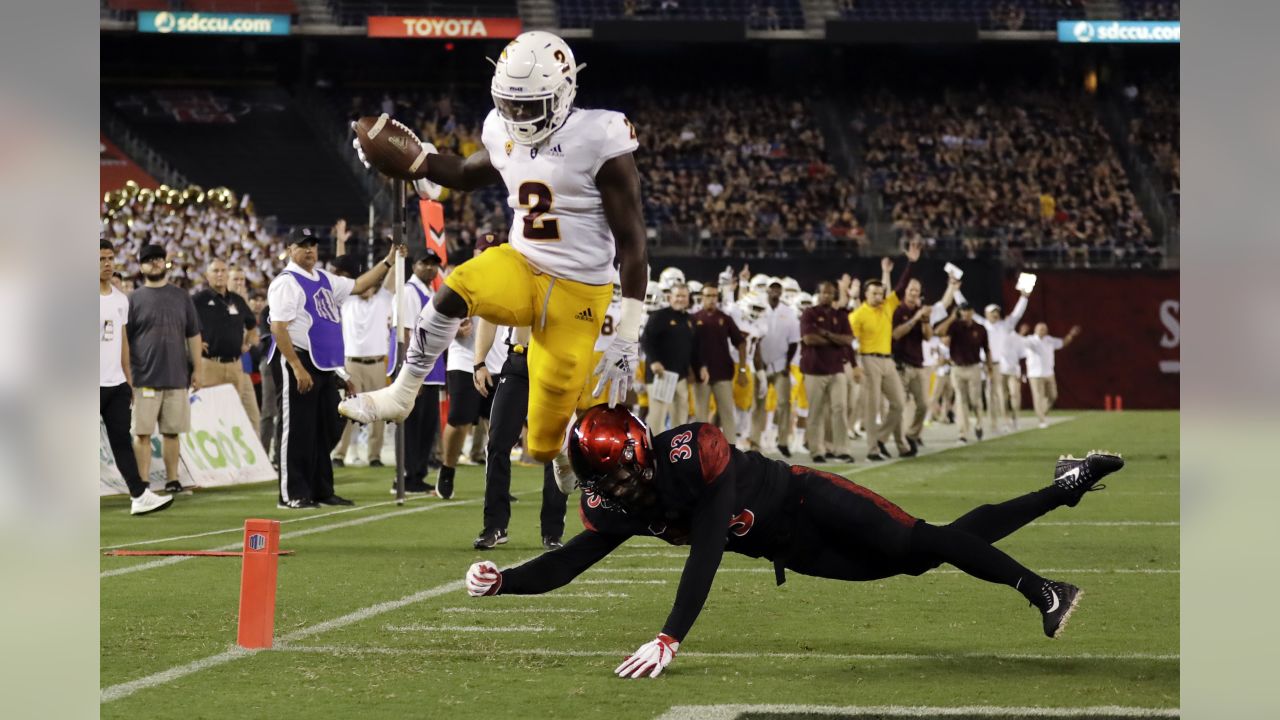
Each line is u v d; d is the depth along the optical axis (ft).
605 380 45.16
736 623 46.06
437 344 44.91
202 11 300.20
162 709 32.73
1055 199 306.76
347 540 71.20
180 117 317.83
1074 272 266.16
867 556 38.37
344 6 306.35
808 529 38.11
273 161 306.76
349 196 298.15
